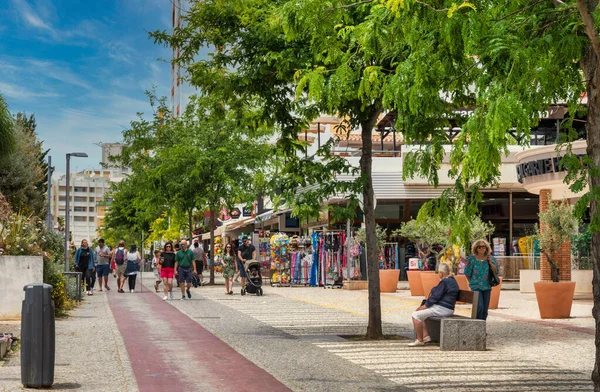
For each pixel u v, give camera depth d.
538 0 5.84
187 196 31.98
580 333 13.92
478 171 5.81
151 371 9.23
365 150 13.00
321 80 7.41
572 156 6.02
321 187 12.91
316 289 29.11
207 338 12.79
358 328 14.62
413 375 8.99
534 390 7.96
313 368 9.55
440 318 11.81
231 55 12.98
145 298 24.12
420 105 6.45
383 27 6.34
